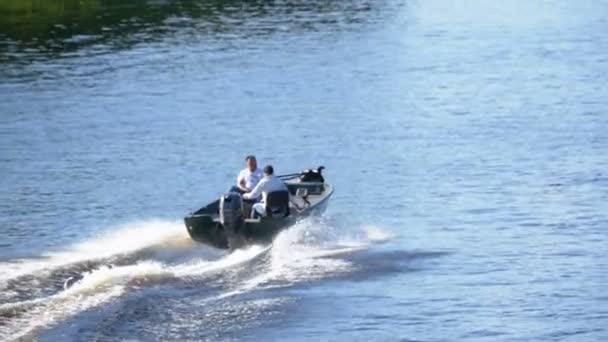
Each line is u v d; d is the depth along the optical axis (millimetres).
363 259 87812
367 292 80062
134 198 111312
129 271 79500
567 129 139250
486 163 123625
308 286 80625
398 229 98000
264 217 87438
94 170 122875
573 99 157750
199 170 122812
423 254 90125
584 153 127000
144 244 90438
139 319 71750
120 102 158375
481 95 161625
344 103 157125
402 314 76188
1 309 71250
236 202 86625
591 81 170375
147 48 199500
